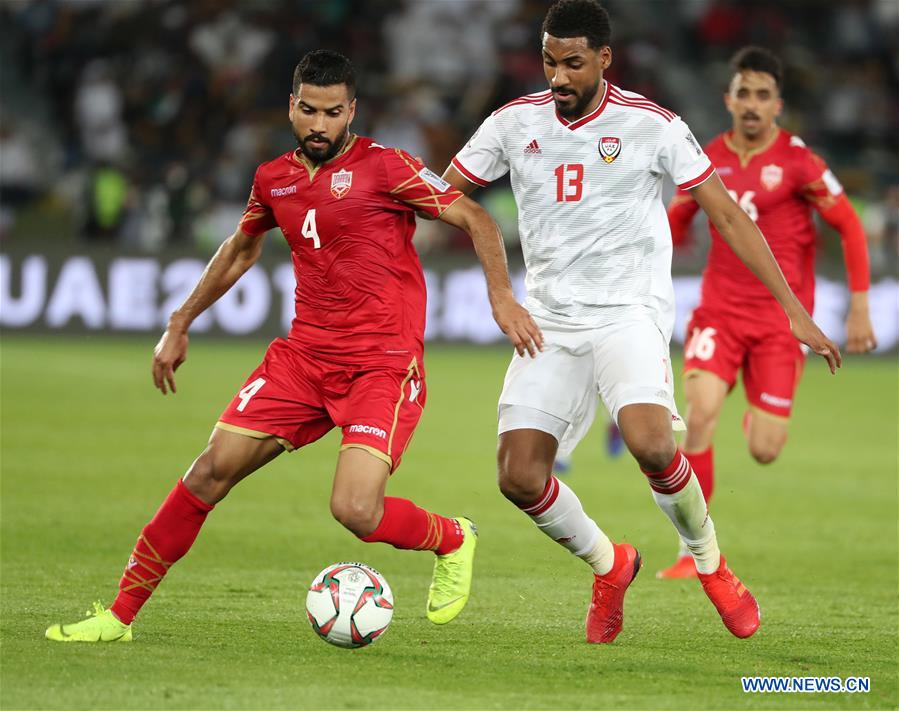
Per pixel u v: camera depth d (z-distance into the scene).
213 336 64.12
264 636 17.97
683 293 64.44
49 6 82.62
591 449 41.56
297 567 23.59
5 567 22.62
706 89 86.31
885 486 35.12
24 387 48.41
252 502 30.31
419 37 82.88
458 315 65.38
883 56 90.25
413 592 21.84
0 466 33.53
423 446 39.56
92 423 41.19
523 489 17.88
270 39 81.44
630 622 19.88
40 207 75.06
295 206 17.33
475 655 17.23
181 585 21.66
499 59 81.81
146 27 81.25
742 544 27.45
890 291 65.50
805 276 26.41
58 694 14.49
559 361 18.27
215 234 70.62
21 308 63.53
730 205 17.97
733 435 44.59
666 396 17.75
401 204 17.39
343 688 15.15
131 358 58.00
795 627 19.66
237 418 17.30
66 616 18.77
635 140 17.95
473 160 18.84
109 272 63.81
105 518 27.59
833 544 27.48
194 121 78.12
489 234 17.12
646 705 14.83
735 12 88.94
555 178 18.19
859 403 52.38
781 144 25.86
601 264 18.16
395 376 17.42
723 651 17.88
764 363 25.81
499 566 24.22
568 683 15.78
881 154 84.75
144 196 70.69
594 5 17.52
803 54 89.25
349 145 17.34
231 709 14.12
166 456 35.81
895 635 19.19
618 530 28.44
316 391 17.58
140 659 16.22
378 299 17.39
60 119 80.31
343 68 16.84
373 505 16.81
